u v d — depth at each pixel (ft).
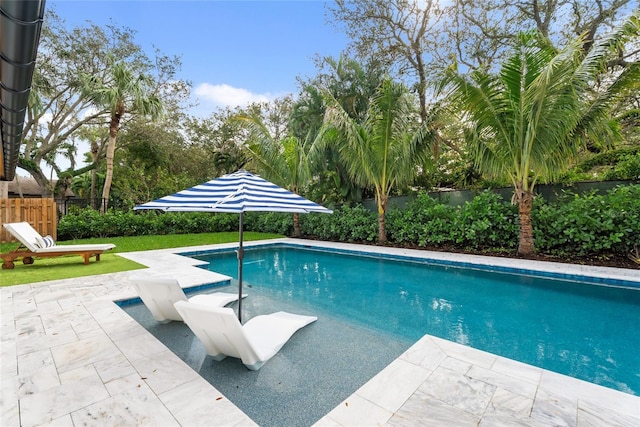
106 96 41.24
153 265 22.11
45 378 8.02
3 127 11.51
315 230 38.86
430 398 7.41
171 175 60.08
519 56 19.49
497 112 21.58
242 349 8.65
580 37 18.12
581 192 25.40
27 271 19.98
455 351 9.93
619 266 20.16
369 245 32.50
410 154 29.01
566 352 10.73
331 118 29.48
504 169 24.12
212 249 30.53
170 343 10.76
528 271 20.34
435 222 28.53
